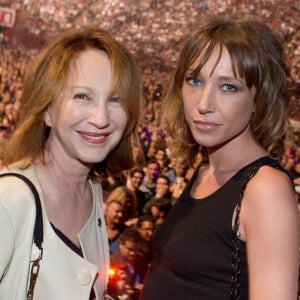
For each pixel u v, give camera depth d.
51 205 1.05
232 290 0.97
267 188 0.93
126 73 1.05
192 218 1.06
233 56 0.98
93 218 1.16
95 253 1.13
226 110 1.00
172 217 1.13
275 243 0.90
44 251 0.99
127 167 1.25
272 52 1.02
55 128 1.05
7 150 1.05
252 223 0.94
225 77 0.99
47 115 1.06
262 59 1.00
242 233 0.97
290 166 2.32
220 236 1.00
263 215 0.92
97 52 1.03
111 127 1.05
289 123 1.14
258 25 1.03
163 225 1.15
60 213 1.07
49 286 0.99
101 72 1.02
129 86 1.06
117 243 2.44
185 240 1.05
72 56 1.01
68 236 1.07
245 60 0.98
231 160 1.08
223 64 0.99
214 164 1.12
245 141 1.07
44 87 1.01
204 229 1.02
